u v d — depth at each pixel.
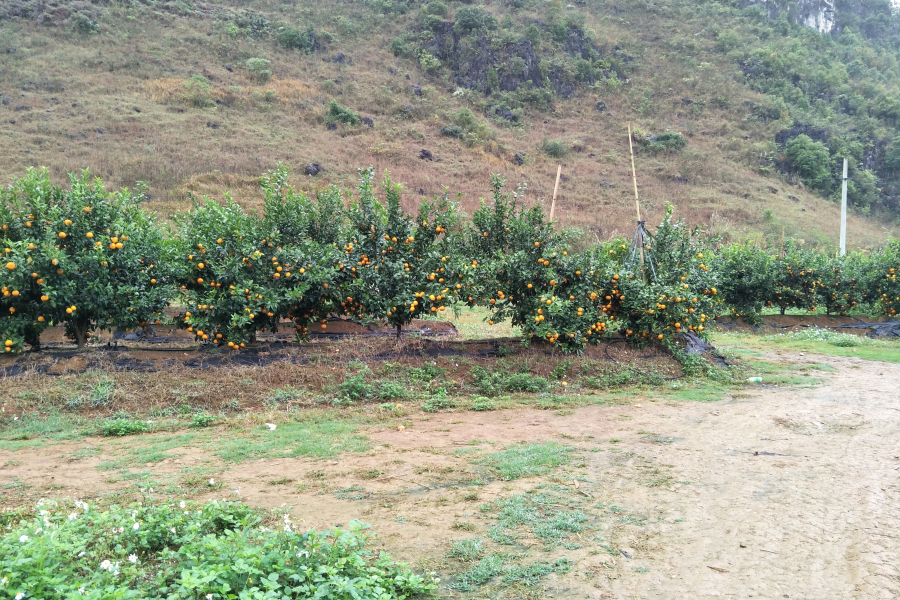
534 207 10.83
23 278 7.95
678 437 6.66
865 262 19.81
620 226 33.66
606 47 65.12
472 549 3.96
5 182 24.86
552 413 7.84
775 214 41.91
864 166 55.41
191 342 9.76
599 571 3.72
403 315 9.80
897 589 3.50
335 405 8.05
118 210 9.12
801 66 65.25
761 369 10.84
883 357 12.47
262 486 5.10
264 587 3.17
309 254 9.30
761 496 4.91
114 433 6.81
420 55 56.16
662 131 54.16
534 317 9.91
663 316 10.68
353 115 43.19
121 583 3.29
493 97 54.53
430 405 8.01
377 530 4.25
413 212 28.66
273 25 54.09
